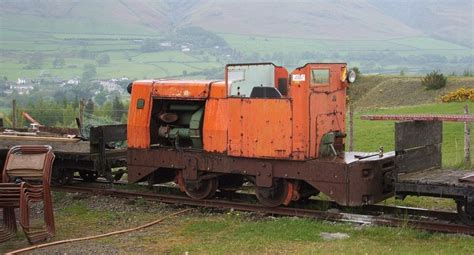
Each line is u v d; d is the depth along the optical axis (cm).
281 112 1100
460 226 947
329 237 952
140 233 1011
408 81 4838
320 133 1127
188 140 1272
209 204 1195
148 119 1291
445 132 2467
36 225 1065
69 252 888
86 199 1302
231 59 10788
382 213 1103
